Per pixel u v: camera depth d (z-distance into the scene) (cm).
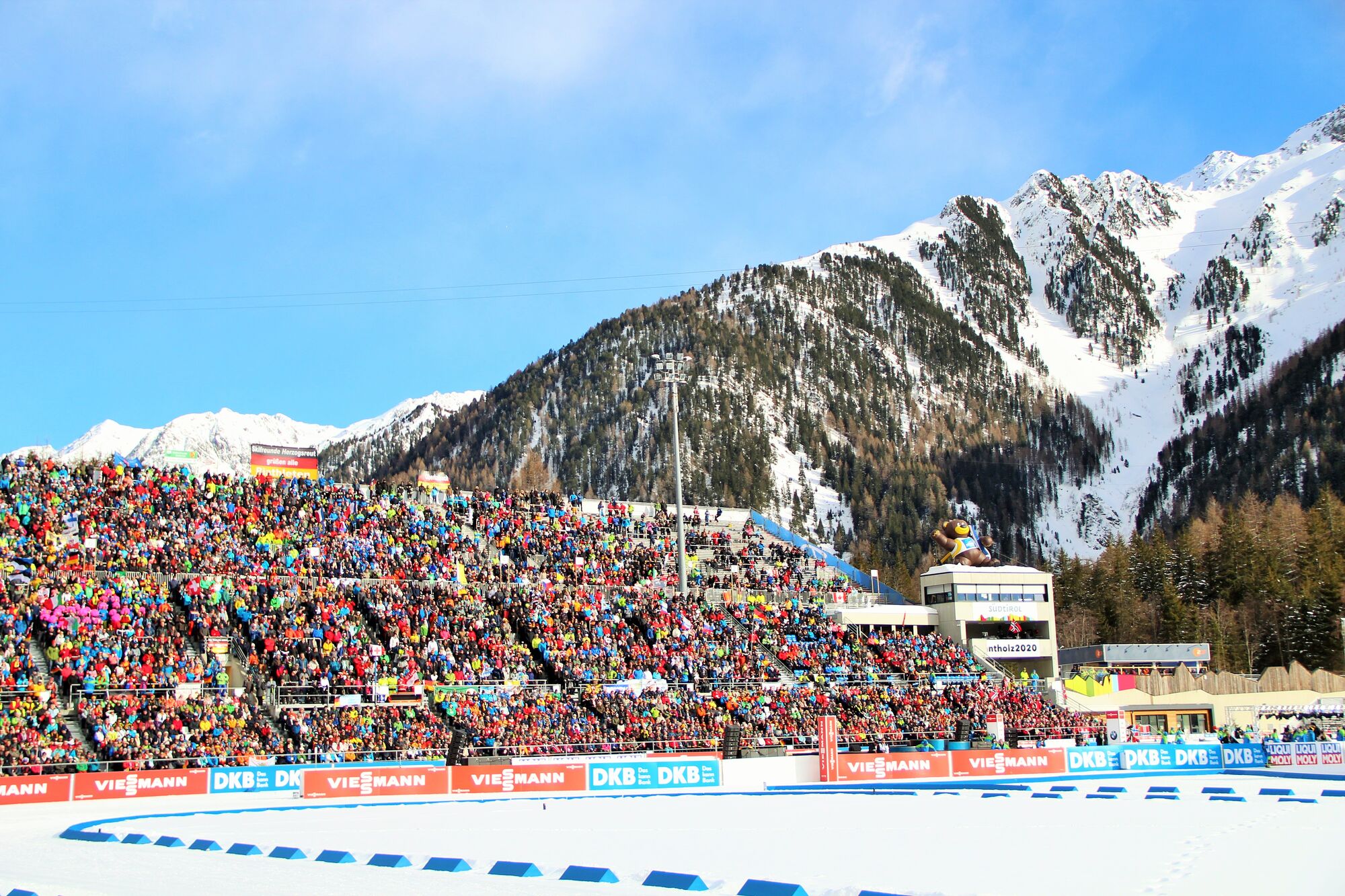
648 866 3098
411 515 8388
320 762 5831
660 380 8744
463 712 6438
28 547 6412
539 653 7206
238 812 4981
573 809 5150
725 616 8456
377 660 6562
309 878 2736
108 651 5841
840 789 6175
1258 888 2597
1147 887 2656
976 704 8038
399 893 2442
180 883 2611
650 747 6681
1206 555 18100
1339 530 18725
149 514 7138
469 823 4462
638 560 8938
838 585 9906
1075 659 10531
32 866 2995
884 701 7800
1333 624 14112
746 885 2606
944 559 9794
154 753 5484
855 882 2800
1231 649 15325
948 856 3284
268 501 7738
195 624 6344
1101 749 6962
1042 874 2881
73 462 8012
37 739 5253
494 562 8181
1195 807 4819
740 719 7162
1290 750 6769
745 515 10938
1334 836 3622
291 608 6756
